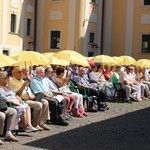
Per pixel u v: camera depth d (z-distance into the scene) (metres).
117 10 36.00
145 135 10.34
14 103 9.29
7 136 8.92
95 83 16.34
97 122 12.05
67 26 33.56
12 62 10.59
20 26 32.16
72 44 33.31
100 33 36.00
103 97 14.91
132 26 35.47
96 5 35.31
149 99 19.78
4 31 29.91
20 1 32.06
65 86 12.51
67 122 11.29
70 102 12.33
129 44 35.56
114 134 10.30
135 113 14.47
